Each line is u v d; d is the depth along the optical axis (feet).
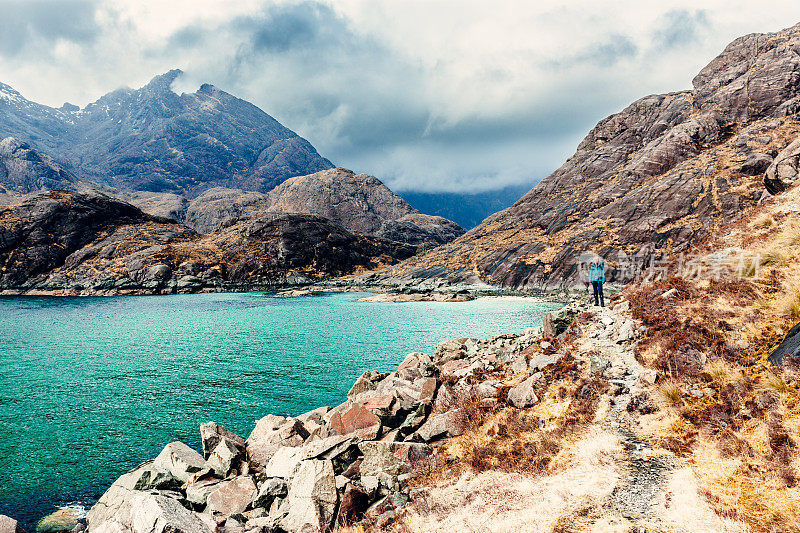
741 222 83.82
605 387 52.37
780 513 27.73
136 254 556.92
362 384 83.76
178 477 59.26
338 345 171.22
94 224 623.77
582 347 65.36
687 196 347.36
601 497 33.99
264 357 151.94
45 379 126.52
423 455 50.55
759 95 417.69
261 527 41.86
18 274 527.81
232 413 95.14
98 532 38.96
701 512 29.48
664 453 38.65
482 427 53.72
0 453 76.13
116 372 134.10
